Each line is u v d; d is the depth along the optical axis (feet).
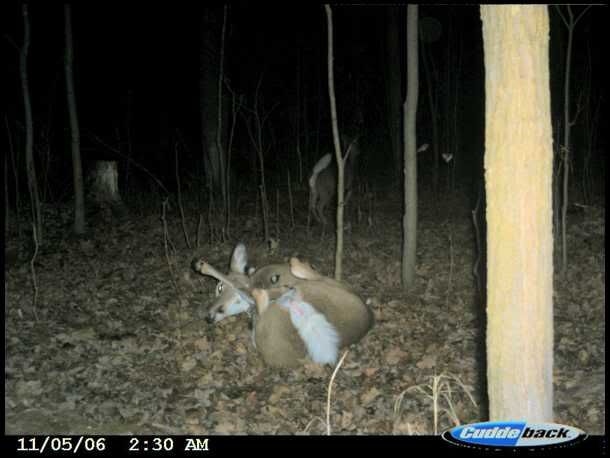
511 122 12.42
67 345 25.72
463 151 67.46
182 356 25.04
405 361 24.00
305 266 25.04
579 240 38.91
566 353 24.29
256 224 45.57
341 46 66.90
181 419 20.27
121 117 69.51
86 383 22.70
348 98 67.00
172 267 35.94
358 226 45.01
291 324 23.20
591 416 19.03
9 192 50.83
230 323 28.14
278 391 21.86
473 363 23.62
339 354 24.39
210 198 46.83
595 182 55.98
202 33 52.11
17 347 25.35
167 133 67.26
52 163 56.65
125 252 38.81
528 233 12.54
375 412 20.24
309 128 68.85
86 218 46.03
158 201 51.19
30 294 31.37
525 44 12.26
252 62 63.05
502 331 12.93
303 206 51.83
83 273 34.88
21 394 21.61
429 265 35.94
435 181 54.85
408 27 29.27
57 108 62.18
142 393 21.99
